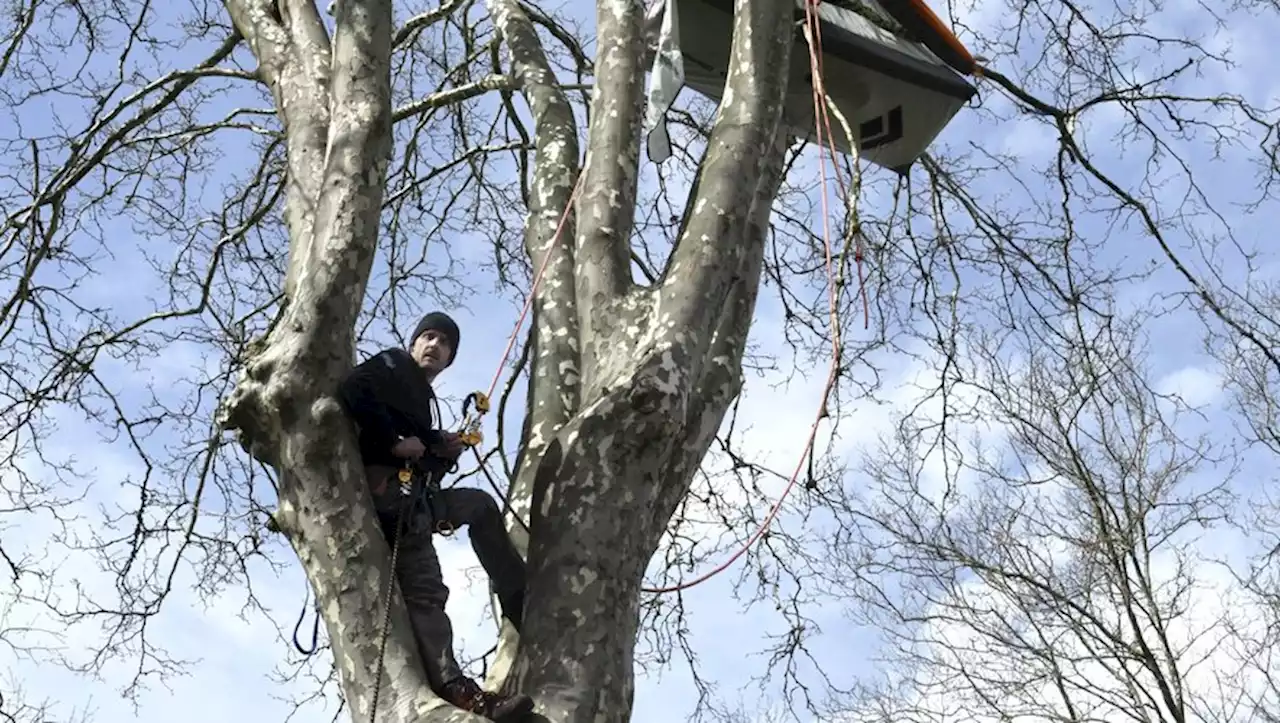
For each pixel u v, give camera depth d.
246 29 5.30
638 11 5.20
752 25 4.72
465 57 8.64
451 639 3.93
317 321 4.01
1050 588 11.51
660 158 5.66
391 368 4.07
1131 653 11.20
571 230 5.18
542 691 3.68
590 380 4.32
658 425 3.96
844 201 5.63
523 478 4.38
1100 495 11.71
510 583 4.18
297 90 4.90
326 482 3.88
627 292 4.47
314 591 3.87
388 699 3.71
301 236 4.45
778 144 5.00
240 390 3.99
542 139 5.62
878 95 6.59
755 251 4.76
